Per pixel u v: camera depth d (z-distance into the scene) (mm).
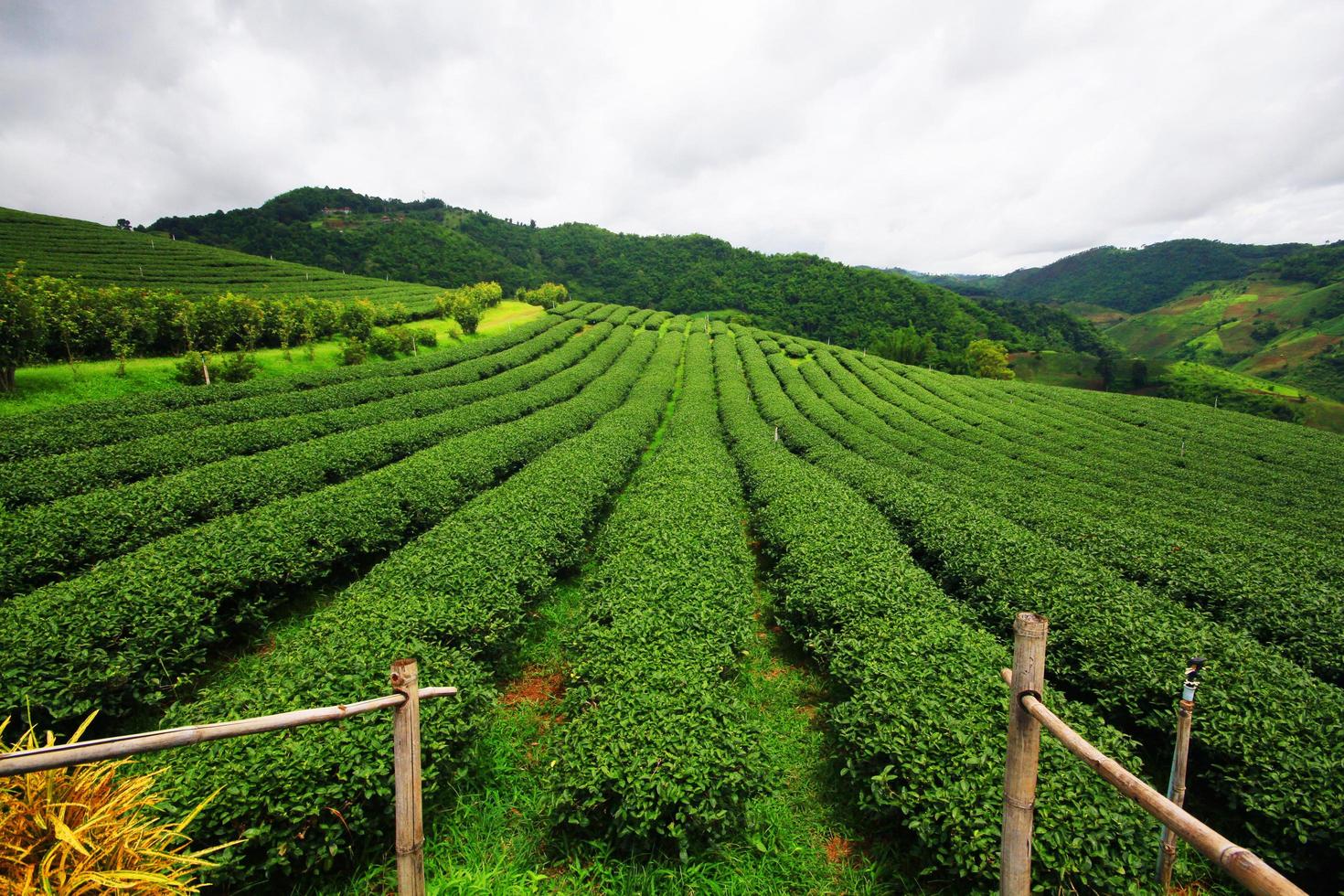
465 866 6234
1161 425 48719
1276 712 7488
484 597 9727
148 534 13227
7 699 7074
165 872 4051
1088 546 15672
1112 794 6043
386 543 14227
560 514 14539
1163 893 5410
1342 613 11094
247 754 5934
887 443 33781
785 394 49906
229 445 21375
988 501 20609
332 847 5605
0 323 26609
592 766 6406
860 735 7223
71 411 25688
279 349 45844
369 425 27672
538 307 91375
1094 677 8797
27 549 11273
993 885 5531
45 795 3518
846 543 13094
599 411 35438
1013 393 61094
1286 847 6484
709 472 19953
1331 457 39531
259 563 10883
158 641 8680
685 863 6098
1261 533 19812
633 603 10023
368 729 6340
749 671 10531
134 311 36344
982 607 11445
